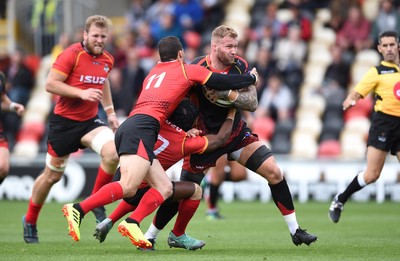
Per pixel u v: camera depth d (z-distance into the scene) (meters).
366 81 35.00
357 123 62.97
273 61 64.69
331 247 29.62
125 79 64.19
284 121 63.66
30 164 59.84
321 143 62.62
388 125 35.03
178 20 71.06
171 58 27.98
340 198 36.66
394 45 34.84
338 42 66.62
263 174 28.38
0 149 32.69
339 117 63.34
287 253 27.34
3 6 81.38
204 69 27.23
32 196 32.09
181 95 27.27
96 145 31.41
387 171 56.75
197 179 28.70
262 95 64.12
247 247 29.84
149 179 26.83
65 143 31.72
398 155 35.31
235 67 28.42
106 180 31.77
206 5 73.25
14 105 34.19
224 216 46.59
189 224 41.34
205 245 30.67
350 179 56.91
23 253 27.38
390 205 53.66
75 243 31.47
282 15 73.38
